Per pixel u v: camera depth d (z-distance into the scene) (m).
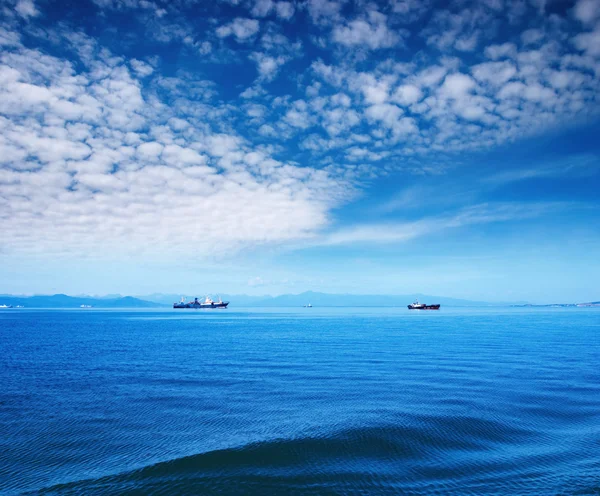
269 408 21.98
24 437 17.42
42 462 14.76
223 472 13.69
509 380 29.52
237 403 23.19
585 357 42.59
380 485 12.70
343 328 104.69
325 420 19.42
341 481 12.98
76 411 21.59
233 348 54.91
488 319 160.12
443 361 40.31
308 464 14.34
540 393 24.91
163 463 14.47
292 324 129.00
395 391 26.00
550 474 13.33
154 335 79.81
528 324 118.69
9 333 83.69
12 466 14.41
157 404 23.05
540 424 18.66
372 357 44.12
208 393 25.97
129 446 16.27
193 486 12.70
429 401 23.09
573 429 17.95
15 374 33.72
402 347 54.78
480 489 12.34
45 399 24.44
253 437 17.09
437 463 14.39
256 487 12.59
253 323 136.38
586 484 12.49
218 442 16.58
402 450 15.56
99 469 14.07
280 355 46.69
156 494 12.23
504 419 19.39
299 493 12.19
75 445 16.44
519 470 13.70
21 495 12.30
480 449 15.67
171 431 18.14
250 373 33.94
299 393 25.80
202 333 86.19
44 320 154.25
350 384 28.72
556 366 36.28
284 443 16.28
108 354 47.94
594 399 23.25
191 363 40.28
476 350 50.03
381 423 18.75
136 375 33.09
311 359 42.94
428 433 17.41
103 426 18.92
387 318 181.88
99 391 26.69
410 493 12.14
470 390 26.03
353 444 16.16
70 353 49.06
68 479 13.34
